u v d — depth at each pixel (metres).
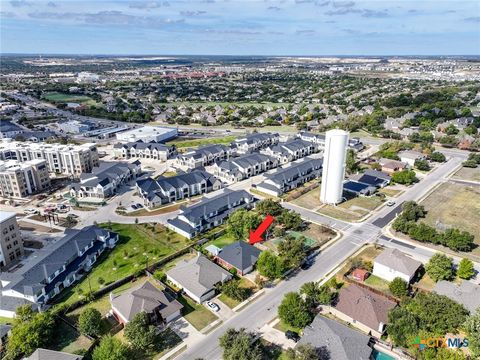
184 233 105.25
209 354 63.12
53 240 104.31
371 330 67.25
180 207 119.81
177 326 69.81
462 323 64.00
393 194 137.50
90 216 119.44
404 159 172.00
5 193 135.38
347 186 140.25
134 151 189.12
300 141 190.62
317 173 155.00
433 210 123.12
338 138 119.31
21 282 76.12
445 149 199.38
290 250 89.12
